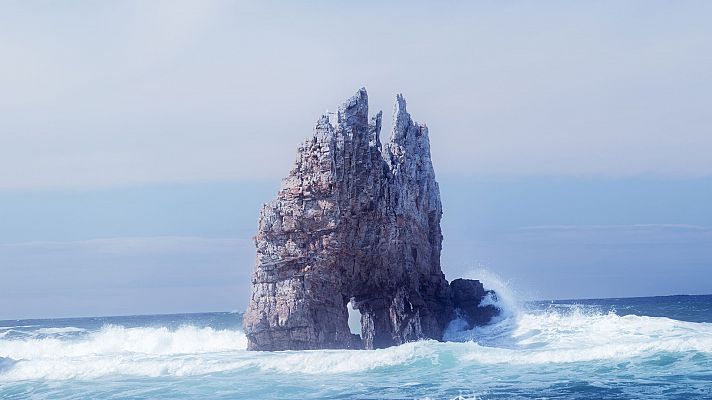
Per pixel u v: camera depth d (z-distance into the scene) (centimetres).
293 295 5772
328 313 5941
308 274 5809
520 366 4847
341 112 6109
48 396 4547
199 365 5069
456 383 4403
